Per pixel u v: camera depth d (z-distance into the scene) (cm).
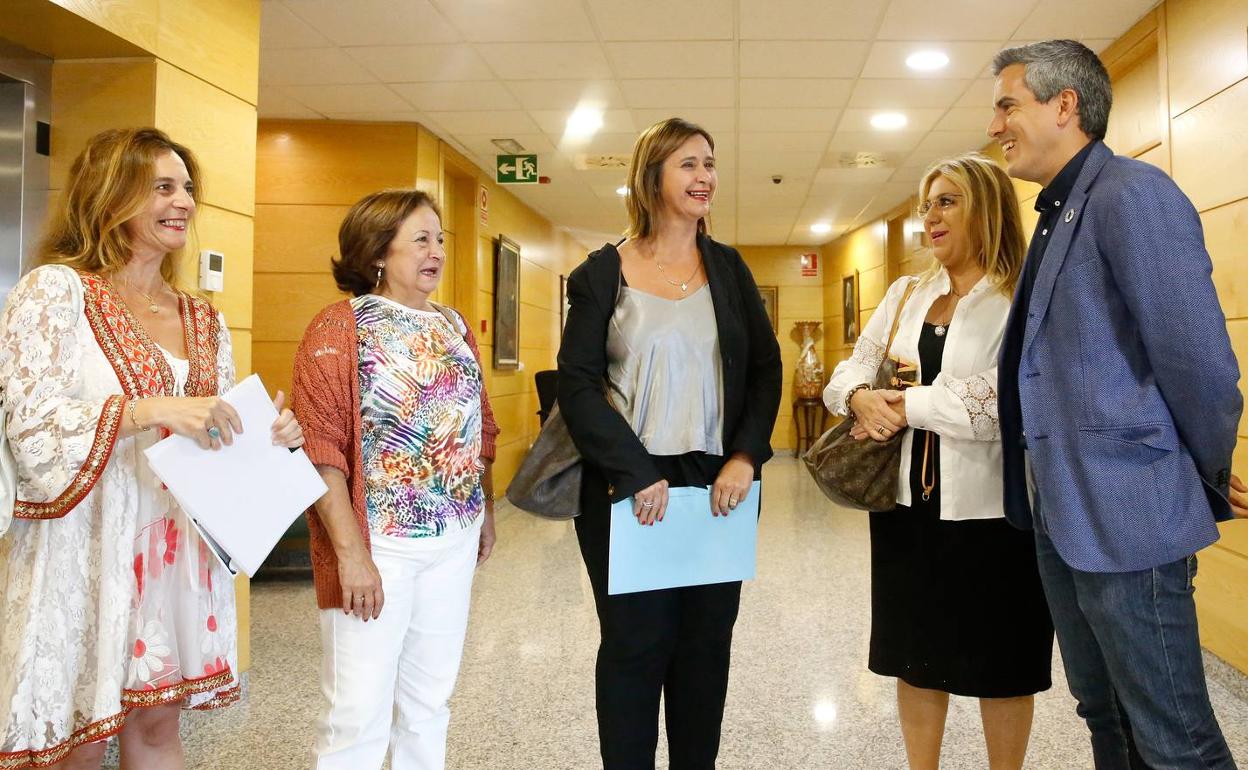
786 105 547
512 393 825
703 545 159
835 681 300
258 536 142
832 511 689
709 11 402
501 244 758
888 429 179
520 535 600
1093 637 155
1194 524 128
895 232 923
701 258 171
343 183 576
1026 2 388
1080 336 136
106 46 262
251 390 145
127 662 149
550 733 256
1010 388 160
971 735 252
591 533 164
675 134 163
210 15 297
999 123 155
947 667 177
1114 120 450
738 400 165
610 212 923
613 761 155
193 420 136
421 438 166
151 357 153
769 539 567
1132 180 132
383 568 161
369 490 162
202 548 159
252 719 269
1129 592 133
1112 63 430
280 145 575
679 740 165
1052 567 158
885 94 525
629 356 159
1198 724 133
